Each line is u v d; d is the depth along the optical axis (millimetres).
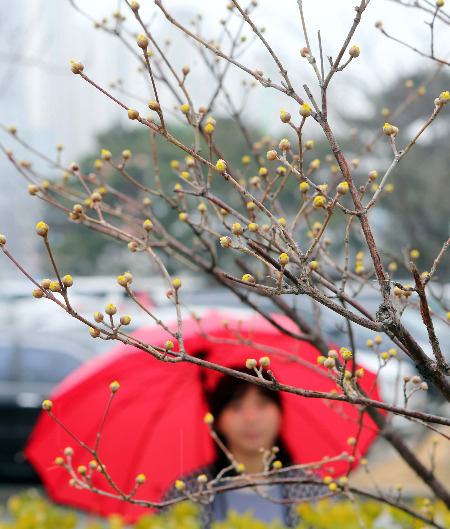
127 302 10172
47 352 8938
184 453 3521
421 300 1595
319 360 1613
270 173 2600
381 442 7387
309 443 3584
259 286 1535
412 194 7867
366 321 1576
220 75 2605
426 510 2436
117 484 3367
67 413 3252
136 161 17109
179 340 1593
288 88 1619
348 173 1619
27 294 11820
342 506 3582
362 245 15094
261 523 3490
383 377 7656
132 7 1745
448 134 8836
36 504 4203
